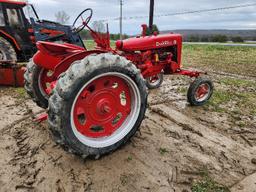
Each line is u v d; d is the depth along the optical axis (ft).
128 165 8.38
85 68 7.32
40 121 10.37
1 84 16.35
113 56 7.92
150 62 12.86
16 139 9.85
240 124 11.79
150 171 8.15
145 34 13.07
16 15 21.70
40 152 9.00
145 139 10.05
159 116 12.42
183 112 13.03
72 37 22.94
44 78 11.16
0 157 8.68
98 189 7.34
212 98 15.29
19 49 22.26
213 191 7.43
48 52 9.23
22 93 15.30
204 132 10.93
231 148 9.75
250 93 16.76
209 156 9.14
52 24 22.93
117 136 8.71
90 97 8.13
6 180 7.61
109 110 8.50
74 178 7.74
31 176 7.80
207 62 31.22
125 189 7.37
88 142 8.04
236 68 26.94
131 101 9.02
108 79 8.26
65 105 7.19
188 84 18.53
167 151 9.30
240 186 7.69
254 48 50.31
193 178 7.94
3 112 12.36
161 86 17.88
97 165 8.33
